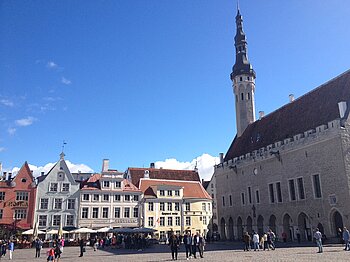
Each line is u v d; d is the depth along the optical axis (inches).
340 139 1476.4
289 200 1760.6
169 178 2928.2
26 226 2230.6
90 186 2500.0
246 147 2346.2
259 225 2006.6
